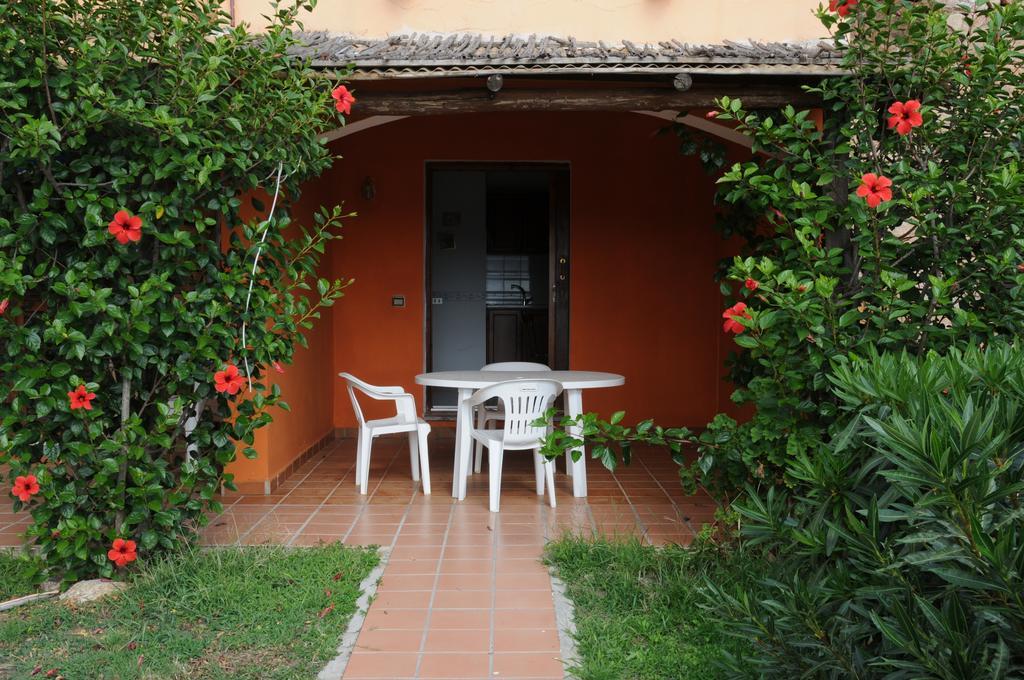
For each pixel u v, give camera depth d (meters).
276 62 3.90
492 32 5.32
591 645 3.13
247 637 3.19
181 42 3.62
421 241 8.12
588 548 4.16
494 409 6.71
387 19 5.33
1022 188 3.59
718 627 2.98
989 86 3.79
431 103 4.75
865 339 3.42
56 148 3.29
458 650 3.16
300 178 4.13
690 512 5.22
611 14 5.32
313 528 4.85
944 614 1.97
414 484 6.05
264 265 3.95
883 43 3.94
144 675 2.90
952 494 1.86
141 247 3.77
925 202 3.72
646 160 8.16
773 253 4.28
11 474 3.57
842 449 2.46
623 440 3.70
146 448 3.80
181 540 3.94
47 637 3.24
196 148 3.62
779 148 4.11
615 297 8.19
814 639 2.32
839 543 2.56
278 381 5.93
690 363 8.17
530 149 8.15
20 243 3.42
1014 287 3.54
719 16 5.29
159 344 3.71
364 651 3.15
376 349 8.12
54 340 3.36
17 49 3.36
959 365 2.37
